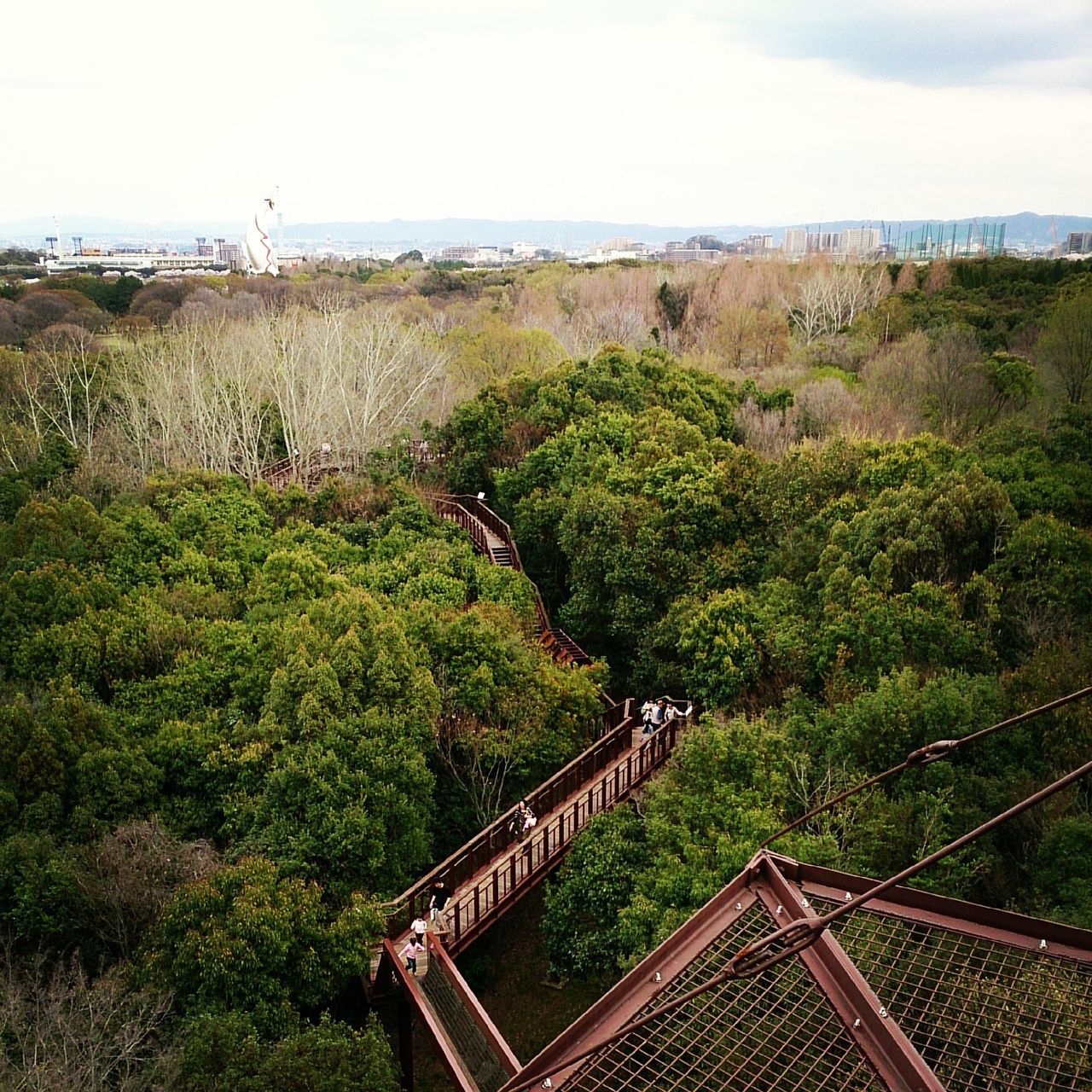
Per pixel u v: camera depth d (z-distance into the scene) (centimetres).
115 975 1966
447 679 3219
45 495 4753
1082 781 2280
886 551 3117
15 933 2109
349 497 4988
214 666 3181
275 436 6041
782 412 5419
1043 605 2858
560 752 3138
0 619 3278
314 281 11781
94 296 10088
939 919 851
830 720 2625
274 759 2691
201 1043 1745
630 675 4072
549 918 2531
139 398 5794
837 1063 772
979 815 2255
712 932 861
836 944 805
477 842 2648
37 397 5875
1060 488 3381
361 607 3341
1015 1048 776
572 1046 775
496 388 5872
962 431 4603
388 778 2662
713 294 9419
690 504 3956
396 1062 2117
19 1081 1588
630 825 2617
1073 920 1873
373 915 2248
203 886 2106
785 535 3703
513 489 5050
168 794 2758
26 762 2477
